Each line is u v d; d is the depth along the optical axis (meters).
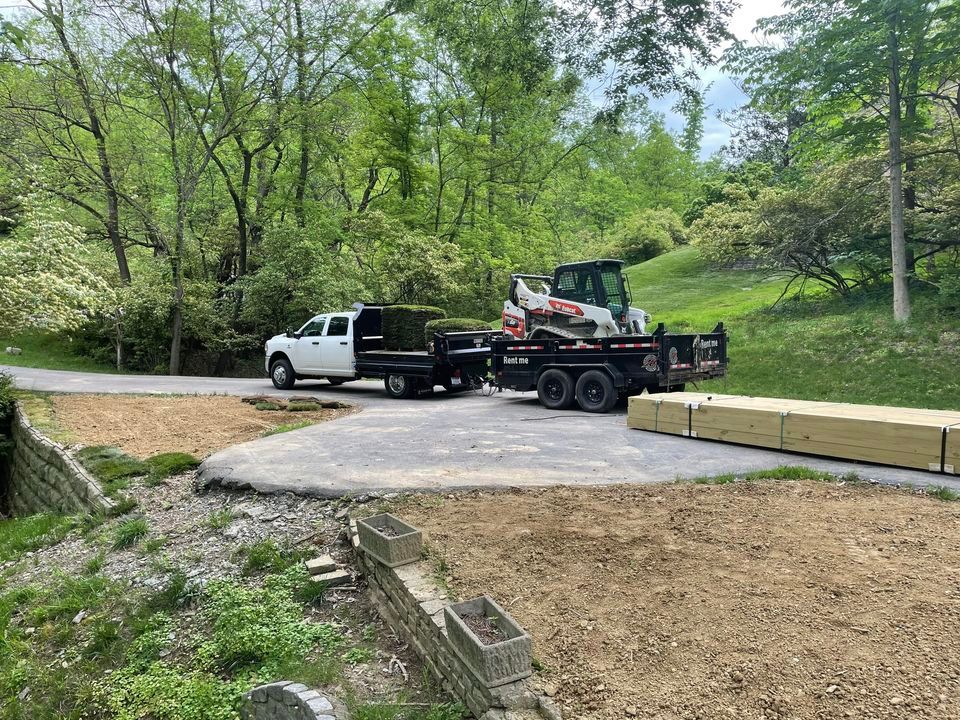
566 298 13.21
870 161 17.59
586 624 3.44
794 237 18.59
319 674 3.65
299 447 8.41
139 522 6.44
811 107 17.31
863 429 6.80
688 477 6.39
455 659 3.27
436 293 26.84
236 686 3.86
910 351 14.09
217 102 24.86
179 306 24.45
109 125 25.72
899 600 3.43
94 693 4.16
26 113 23.03
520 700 2.85
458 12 10.12
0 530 8.66
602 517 5.08
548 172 35.25
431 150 34.44
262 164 28.22
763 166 36.28
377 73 27.83
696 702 2.72
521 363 12.62
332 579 4.74
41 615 5.29
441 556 4.46
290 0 24.59
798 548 4.21
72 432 10.91
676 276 30.61
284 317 25.17
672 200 46.22
